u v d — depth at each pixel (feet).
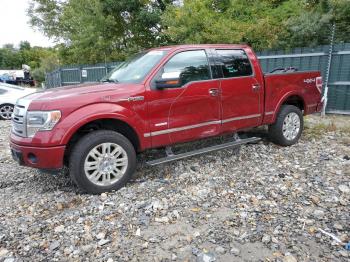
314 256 8.84
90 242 9.80
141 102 13.35
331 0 35.68
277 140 18.78
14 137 12.75
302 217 10.85
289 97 18.99
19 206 12.28
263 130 21.65
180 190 13.25
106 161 12.96
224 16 41.73
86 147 12.39
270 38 38.96
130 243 9.69
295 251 9.07
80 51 62.59
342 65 27.84
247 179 14.20
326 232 9.94
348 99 28.12
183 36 40.22
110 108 12.62
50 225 10.80
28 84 118.01
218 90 15.49
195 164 16.15
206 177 14.56
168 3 56.34
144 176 14.89
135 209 11.68
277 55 31.40
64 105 11.96
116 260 8.92
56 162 11.94
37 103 12.08
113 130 13.76
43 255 9.24
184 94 14.44
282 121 18.40
